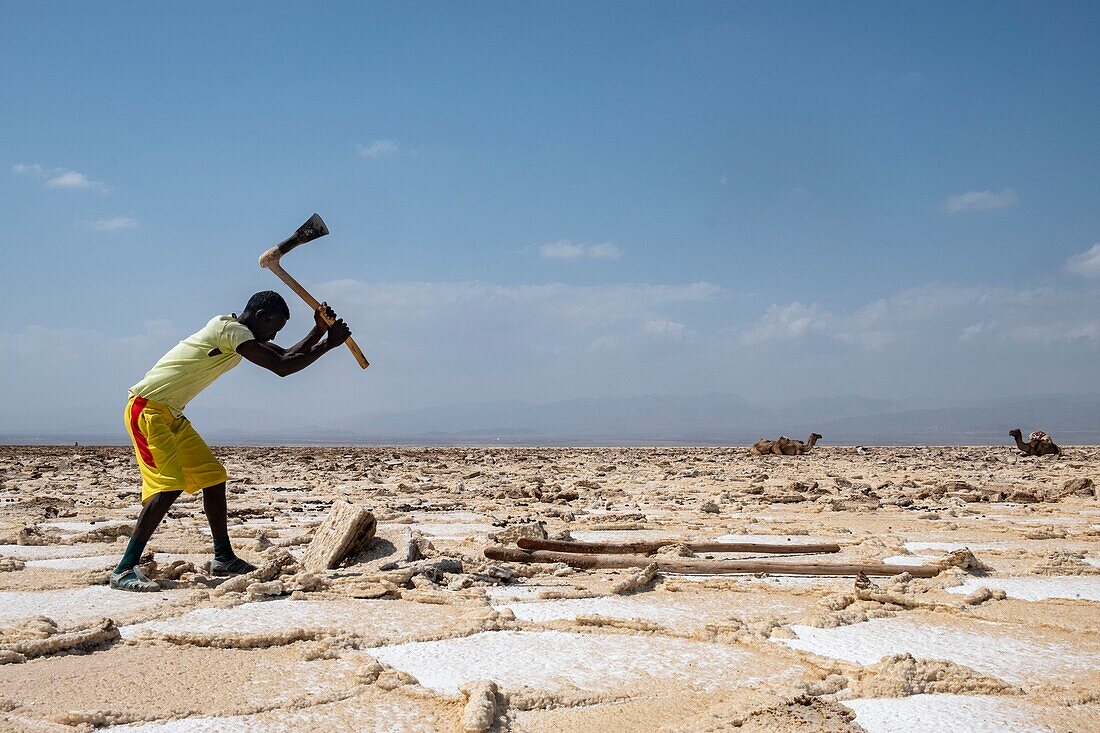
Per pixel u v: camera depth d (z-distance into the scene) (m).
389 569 5.97
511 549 6.87
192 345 5.73
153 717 3.25
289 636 4.30
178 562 6.19
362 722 3.23
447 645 4.25
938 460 25.50
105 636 4.24
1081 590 5.81
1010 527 9.46
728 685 3.70
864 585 5.53
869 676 3.69
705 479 17.66
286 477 18.09
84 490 14.44
